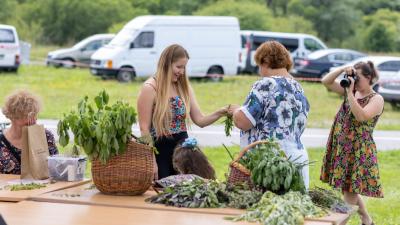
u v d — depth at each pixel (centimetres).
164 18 2936
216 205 487
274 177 486
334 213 478
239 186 502
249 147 513
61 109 2078
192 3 6178
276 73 567
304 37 3541
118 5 5772
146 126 626
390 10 6769
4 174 616
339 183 710
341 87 736
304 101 567
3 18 5641
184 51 633
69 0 5669
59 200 511
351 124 710
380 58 2578
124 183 524
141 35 2920
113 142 520
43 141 601
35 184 564
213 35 2995
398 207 938
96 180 530
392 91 2411
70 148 648
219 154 1342
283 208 440
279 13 6388
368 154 707
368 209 921
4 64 3038
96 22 5697
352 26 6288
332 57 3183
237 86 2922
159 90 625
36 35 5594
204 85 2920
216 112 639
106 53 2942
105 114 522
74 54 3569
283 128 553
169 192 503
